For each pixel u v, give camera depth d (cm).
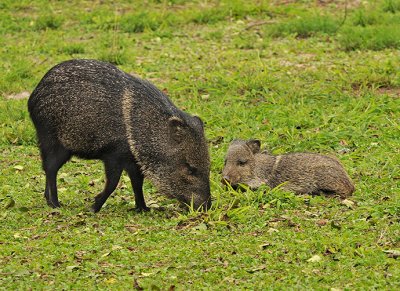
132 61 2859
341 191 1716
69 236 1536
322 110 2266
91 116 1638
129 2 3572
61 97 1656
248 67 2681
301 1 3519
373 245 1434
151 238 1507
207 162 1633
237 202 1656
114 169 1653
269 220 1584
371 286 1271
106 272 1363
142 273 1349
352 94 2422
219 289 1282
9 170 1991
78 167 2016
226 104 2416
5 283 1327
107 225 1599
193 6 3528
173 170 1627
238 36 3141
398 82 2483
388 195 1684
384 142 2022
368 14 3212
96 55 2933
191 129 1622
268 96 2420
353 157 1927
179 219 1596
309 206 1659
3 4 3531
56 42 3081
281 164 1772
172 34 3191
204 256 1416
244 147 1780
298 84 2511
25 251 1462
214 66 2762
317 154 1786
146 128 1630
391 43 2922
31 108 1712
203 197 1631
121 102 1638
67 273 1359
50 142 1694
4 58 2930
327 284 1291
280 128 2152
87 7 3531
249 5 3431
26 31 3278
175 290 1285
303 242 1455
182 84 2583
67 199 1788
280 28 3144
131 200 1780
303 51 2925
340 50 2922
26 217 1653
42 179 1928
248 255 1412
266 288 1277
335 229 1517
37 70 2789
